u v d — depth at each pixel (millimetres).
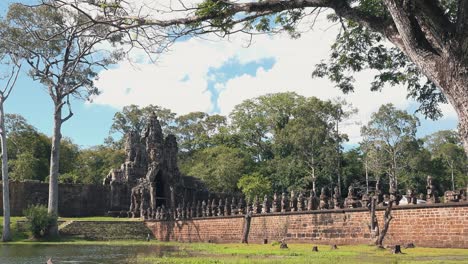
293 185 75312
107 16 12023
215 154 90812
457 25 8664
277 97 93812
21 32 44375
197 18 11789
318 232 36000
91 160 102562
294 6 11562
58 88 51000
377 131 73500
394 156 71750
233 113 98062
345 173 76250
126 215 70938
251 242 43125
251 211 44031
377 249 27719
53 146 52219
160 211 59688
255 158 94625
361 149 78562
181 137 109938
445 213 27094
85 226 56438
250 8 11641
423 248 27375
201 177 84188
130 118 110625
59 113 52469
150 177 68688
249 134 95188
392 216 30219
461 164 81875
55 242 48812
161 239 57188
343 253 26000
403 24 9375
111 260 27312
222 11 11711
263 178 78438
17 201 66750
